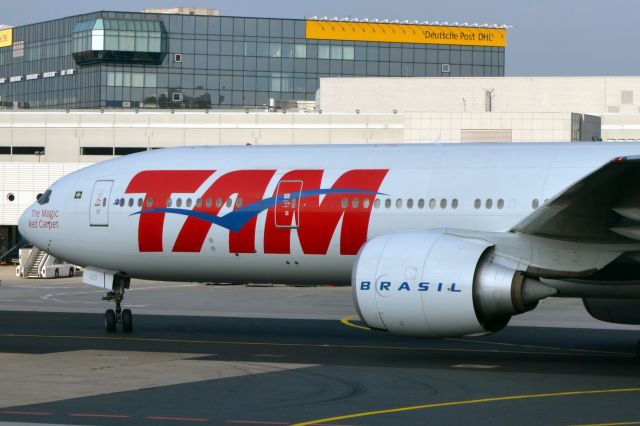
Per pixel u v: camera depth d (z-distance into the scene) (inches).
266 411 1010.1
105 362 1376.7
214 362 1375.5
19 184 3794.3
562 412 999.6
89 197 1739.7
